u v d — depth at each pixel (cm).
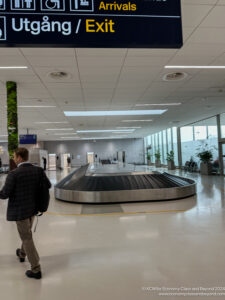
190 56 498
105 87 712
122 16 236
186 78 651
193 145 1811
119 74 596
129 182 777
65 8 231
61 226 482
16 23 227
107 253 341
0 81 617
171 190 732
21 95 763
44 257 332
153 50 459
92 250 353
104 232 437
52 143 3294
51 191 998
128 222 498
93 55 472
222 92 822
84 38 232
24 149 292
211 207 616
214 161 1488
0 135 2017
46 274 284
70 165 3228
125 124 1673
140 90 761
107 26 234
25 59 480
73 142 3312
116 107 1034
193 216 531
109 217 544
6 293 247
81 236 418
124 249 354
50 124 1482
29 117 1194
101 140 3338
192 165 1755
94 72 573
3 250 368
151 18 238
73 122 1448
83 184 788
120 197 714
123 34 236
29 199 277
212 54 491
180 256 325
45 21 229
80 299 232
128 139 3353
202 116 1428
